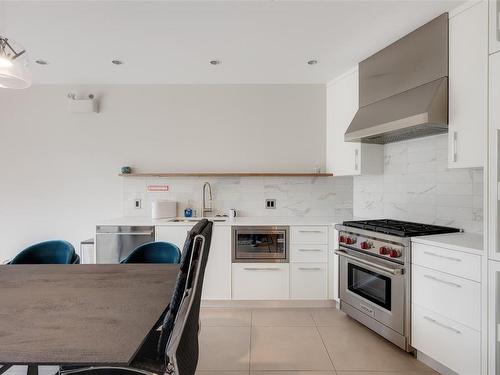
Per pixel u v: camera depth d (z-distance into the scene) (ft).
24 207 11.91
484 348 5.50
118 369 4.32
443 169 8.31
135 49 8.87
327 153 12.01
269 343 7.91
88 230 11.98
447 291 6.19
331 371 6.70
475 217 7.48
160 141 12.03
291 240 10.08
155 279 5.40
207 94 12.05
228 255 10.11
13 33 7.87
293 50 8.94
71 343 3.12
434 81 7.22
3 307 4.09
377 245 7.94
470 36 6.48
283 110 12.12
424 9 6.85
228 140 12.08
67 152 11.93
